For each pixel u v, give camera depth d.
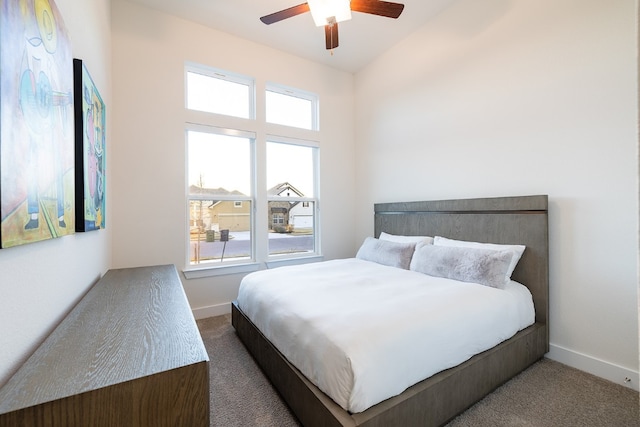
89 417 0.68
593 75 1.83
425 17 2.85
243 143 3.25
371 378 1.14
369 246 3.05
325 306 1.58
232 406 1.55
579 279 1.90
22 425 0.62
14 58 0.73
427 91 2.95
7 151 0.70
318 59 3.61
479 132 2.49
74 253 1.34
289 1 2.57
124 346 0.91
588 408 1.51
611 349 1.77
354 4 1.95
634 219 1.70
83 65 1.38
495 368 1.61
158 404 0.76
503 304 1.76
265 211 3.31
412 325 1.35
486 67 2.43
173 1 2.58
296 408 1.38
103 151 1.96
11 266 0.77
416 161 3.09
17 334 0.81
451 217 2.66
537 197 2.06
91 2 1.72
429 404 1.28
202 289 2.92
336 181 3.87
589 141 1.85
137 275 1.97
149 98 2.64
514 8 2.23
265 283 2.12
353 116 4.02
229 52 3.05
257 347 1.90
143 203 2.62
